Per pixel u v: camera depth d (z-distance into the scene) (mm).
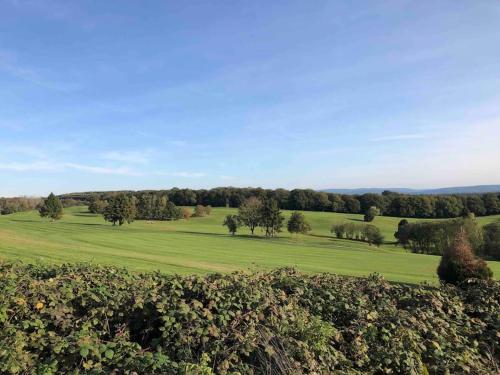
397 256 55062
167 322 4375
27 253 25938
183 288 5191
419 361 5035
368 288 6879
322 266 37344
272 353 4168
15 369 3719
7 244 31156
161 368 3775
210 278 5707
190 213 124562
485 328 6379
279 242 71438
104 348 4023
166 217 116812
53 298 4840
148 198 119688
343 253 56156
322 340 4715
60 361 4043
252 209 90312
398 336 5316
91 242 47938
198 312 4652
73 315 4902
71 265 7004
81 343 4008
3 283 5223
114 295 5047
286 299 5570
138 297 4824
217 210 134125
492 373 5332
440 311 6375
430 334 5699
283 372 4137
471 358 5504
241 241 68625
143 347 4617
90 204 127125
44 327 4488
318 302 5898
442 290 7461
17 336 4102
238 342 4344
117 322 4871
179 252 42438
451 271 18125
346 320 5676
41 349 4094
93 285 5773
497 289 7414
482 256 62281
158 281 5879
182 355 4238
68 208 144125
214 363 4180
